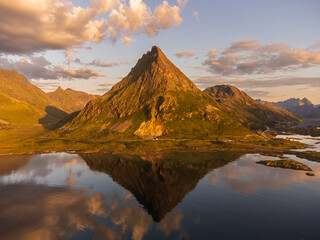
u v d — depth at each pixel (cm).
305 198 9350
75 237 6475
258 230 6900
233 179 11894
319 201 9056
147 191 10212
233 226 7100
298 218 7662
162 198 9356
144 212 8050
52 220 7481
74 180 11831
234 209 8312
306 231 6862
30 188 10538
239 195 9662
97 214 7881
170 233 6656
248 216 7781
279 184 11075
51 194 9788
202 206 8569
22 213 7975
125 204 8756
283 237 6544
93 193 9931
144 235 6550
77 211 8131
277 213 8012
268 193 9888
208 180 11744
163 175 12744
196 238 6406
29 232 6756
